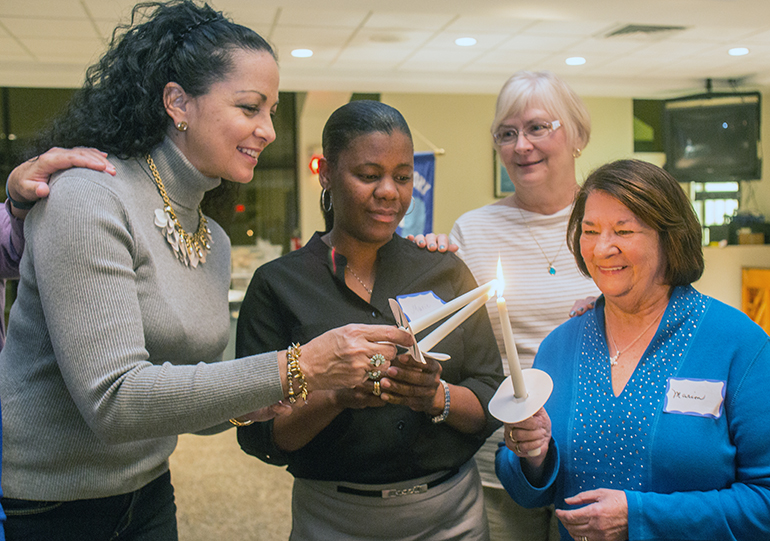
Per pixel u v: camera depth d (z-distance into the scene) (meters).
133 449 1.12
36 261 0.95
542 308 1.70
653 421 1.09
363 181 1.22
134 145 1.09
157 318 1.06
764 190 7.83
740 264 5.97
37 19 4.44
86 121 1.10
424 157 4.95
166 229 1.12
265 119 1.12
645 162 1.15
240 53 1.07
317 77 6.21
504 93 1.76
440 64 6.10
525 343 1.71
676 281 1.15
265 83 1.09
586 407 1.17
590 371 1.20
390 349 0.92
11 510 1.05
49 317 0.93
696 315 1.13
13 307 1.11
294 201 7.79
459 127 7.38
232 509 3.32
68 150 1.05
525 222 1.78
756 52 5.87
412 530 1.28
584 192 1.21
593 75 6.76
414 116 7.30
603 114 7.77
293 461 1.31
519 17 4.55
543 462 1.18
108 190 1.00
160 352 1.09
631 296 1.13
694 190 8.02
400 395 1.15
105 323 0.92
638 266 1.10
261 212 7.77
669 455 1.06
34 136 1.18
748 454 1.04
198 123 1.08
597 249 1.11
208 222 1.35
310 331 1.27
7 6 4.18
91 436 1.06
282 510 3.31
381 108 1.24
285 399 0.94
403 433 1.26
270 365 0.92
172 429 0.91
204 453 4.23
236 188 1.42
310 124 7.30
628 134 7.85
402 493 1.27
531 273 1.74
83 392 0.91
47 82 5.79
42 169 1.01
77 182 0.98
